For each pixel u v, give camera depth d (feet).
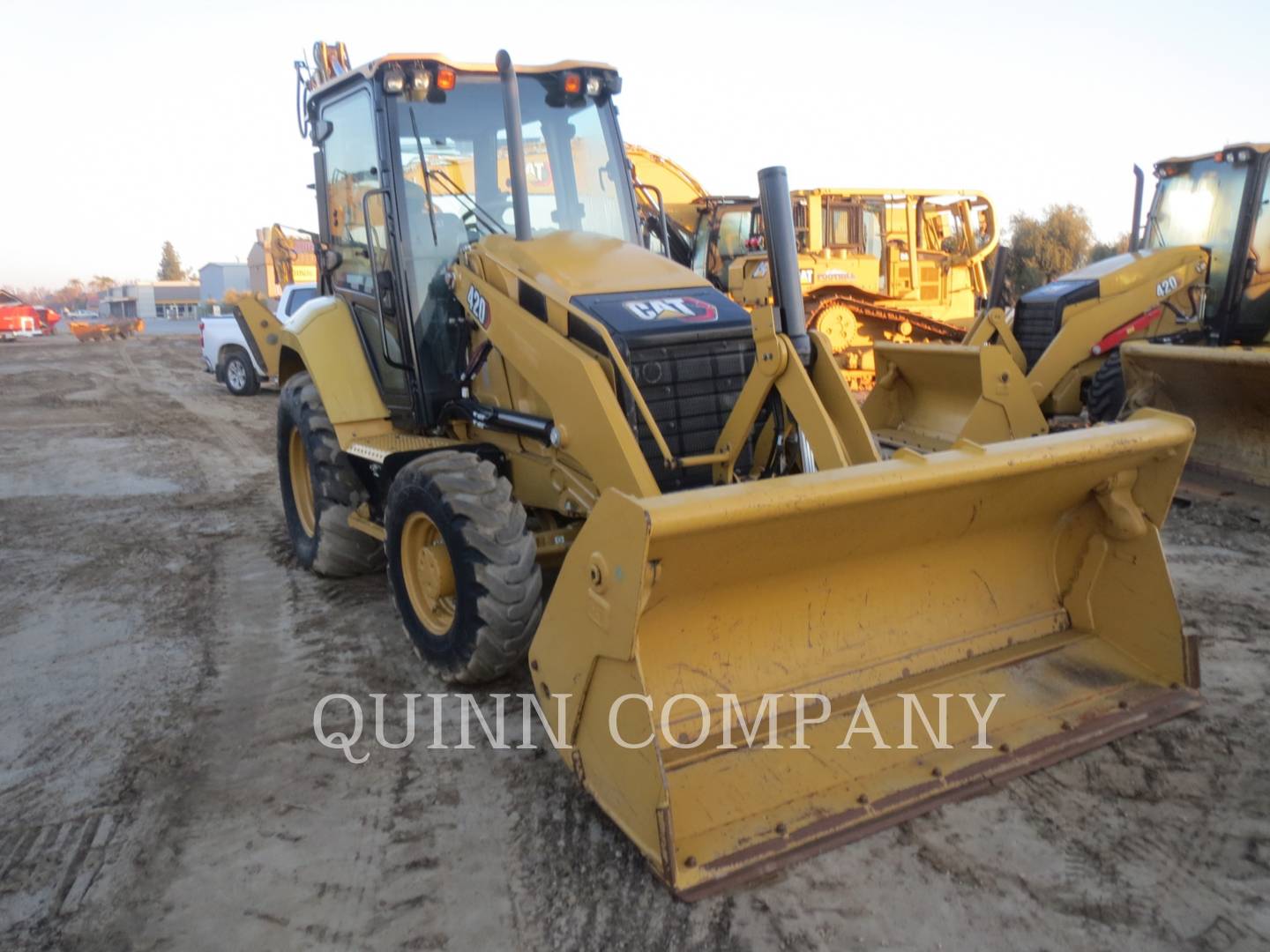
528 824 10.21
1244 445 21.88
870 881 9.08
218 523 22.85
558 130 15.97
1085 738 11.00
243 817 10.45
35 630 15.96
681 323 12.50
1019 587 12.62
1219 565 17.97
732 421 12.29
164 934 8.64
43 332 123.34
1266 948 8.19
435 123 14.89
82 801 10.82
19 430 36.88
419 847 9.85
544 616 10.12
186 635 15.69
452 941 8.48
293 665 14.43
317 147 17.74
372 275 16.03
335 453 17.33
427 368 15.20
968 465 10.21
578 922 8.70
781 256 11.65
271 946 8.47
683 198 47.80
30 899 9.15
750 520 9.00
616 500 8.86
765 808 9.53
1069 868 9.23
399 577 14.08
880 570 11.41
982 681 11.57
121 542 21.12
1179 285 27.53
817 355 12.23
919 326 45.93
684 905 8.83
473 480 12.59
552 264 13.26
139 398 48.44
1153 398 23.20
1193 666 11.85
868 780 10.06
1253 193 27.07
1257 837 9.64
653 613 9.96
